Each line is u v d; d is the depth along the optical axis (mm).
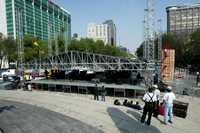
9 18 106062
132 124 13867
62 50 85375
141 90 28953
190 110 20094
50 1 134000
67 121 14516
